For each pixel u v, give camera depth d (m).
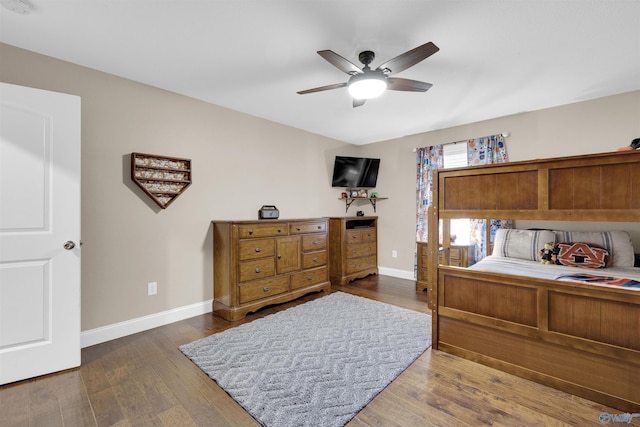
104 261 2.51
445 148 4.25
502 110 3.52
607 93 3.01
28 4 1.69
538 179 1.91
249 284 3.08
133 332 2.64
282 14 1.80
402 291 3.96
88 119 2.44
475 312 2.12
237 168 3.51
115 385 1.86
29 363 1.92
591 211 1.74
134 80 2.69
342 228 4.34
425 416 1.57
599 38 2.04
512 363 1.97
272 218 3.64
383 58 2.32
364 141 5.10
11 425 1.52
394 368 2.04
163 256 2.87
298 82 2.76
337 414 1.58
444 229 3.76
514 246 3.28
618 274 2.40
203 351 2.28
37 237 1.96
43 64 2.24
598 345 1.67
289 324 2.81
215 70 2.52
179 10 1.76
